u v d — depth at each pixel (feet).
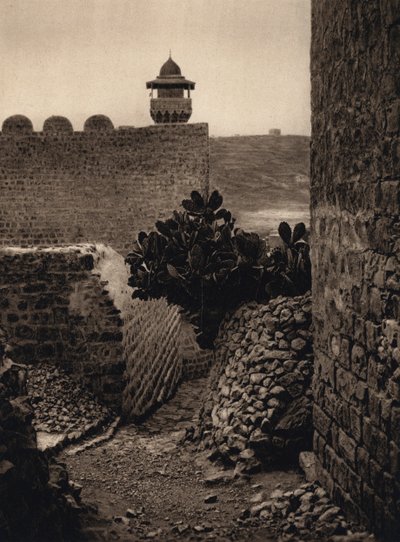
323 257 21.44
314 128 22.12
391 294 16.07
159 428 36.65
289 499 21.30
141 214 106.63
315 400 22.49
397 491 15.93
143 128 105.29
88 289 36.24
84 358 36.24
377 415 17.01
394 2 15.21
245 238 32.81
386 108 15.94
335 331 20.18
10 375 19.10
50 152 107.45
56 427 32.24
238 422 26.68
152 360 44.42
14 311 36.47
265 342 28.07
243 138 186.80
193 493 24.22
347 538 17.28
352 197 18.47
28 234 108.88
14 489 16.65
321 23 21.02
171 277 33.78
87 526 20.48
